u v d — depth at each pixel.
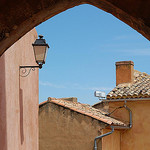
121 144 13.37
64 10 3.56
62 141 12.49
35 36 8.39
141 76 14.86
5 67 5.36
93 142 11.72
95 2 3.41
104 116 12.68
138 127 13.12
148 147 12.84
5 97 5.34
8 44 3.52
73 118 12.34
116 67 14.62
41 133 13.01
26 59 7.20
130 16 3.20
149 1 3.03
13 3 3.24
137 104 13.23
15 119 6.05
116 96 13.30
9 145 5.55
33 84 8.09
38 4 3.32
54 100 13.03
